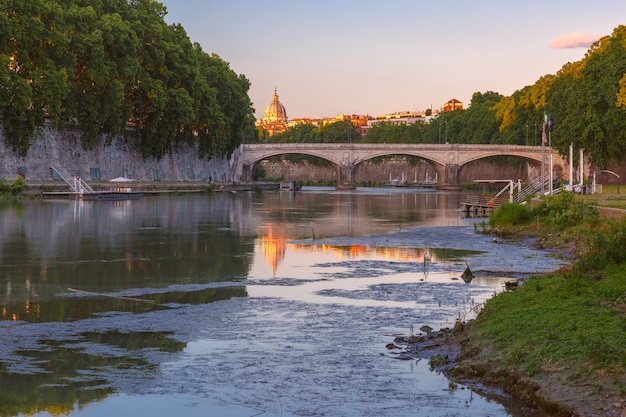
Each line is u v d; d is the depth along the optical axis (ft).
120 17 415.03
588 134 411.13
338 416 66.69
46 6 354.33
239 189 550.36
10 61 338.75
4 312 103.55
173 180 517.14
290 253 169.99
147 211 291.58
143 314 102.83
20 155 365.61
